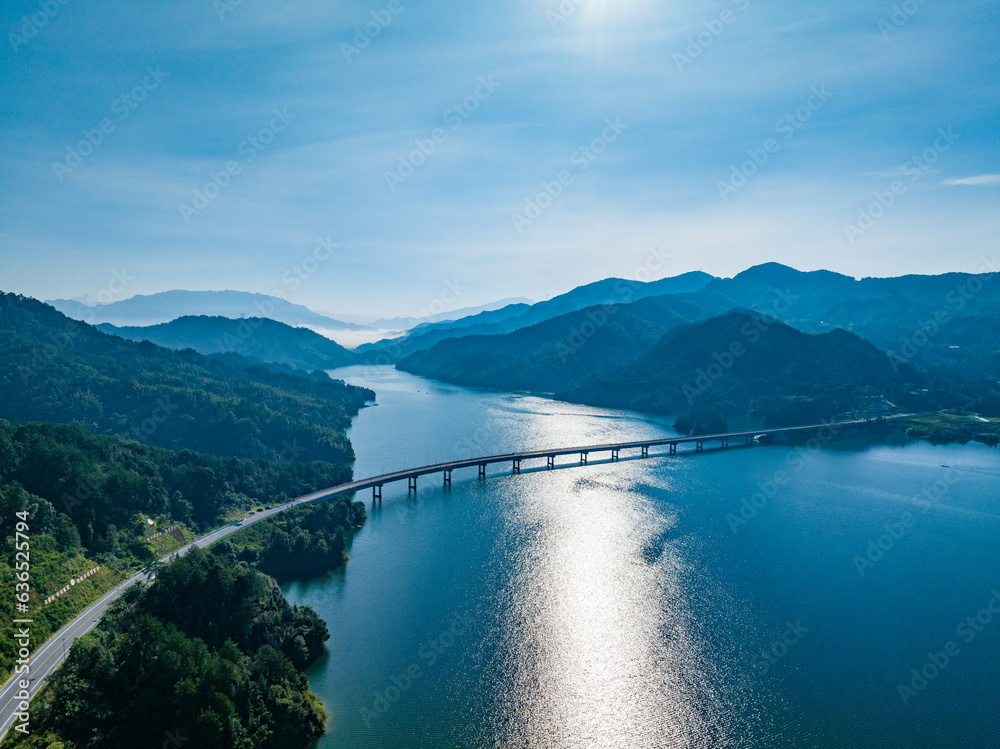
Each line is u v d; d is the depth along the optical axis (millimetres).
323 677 142750
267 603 155125
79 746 106188
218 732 113250
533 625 165250
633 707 132250
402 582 193875
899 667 147750
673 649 153875
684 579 193875
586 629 163125
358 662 148750
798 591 186625
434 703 133625
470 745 121500
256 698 123500
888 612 174125
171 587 142625
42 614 138250
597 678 142125
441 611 173875
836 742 122500
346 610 175125
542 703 133500
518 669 145500
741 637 160000
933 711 131750
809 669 146250
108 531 182125
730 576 196625
